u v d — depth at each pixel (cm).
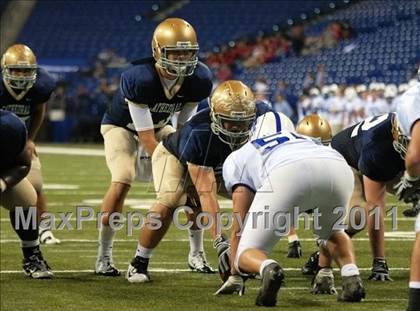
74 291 1744
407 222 2966
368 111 6200
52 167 5462
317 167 1455
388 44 7881
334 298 1652
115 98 2023
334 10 8731
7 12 8162
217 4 9288
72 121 8219
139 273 1856
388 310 1538
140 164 2036
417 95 1423
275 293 1498
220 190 1848
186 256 2253
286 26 8788
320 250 1706
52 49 9181
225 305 1588
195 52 1864
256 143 1520
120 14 9425
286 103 6606
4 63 2033
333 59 7994
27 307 1579
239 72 8319
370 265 2108
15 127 1345
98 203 3441
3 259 2156
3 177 1389
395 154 1778
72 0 9575
